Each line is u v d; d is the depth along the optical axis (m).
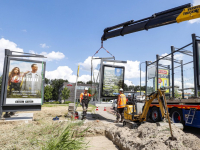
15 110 8.98
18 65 9.16
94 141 5.53
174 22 8.11
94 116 12.39
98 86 11.46
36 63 9.50
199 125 6.51
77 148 3.88
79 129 5.84
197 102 6.59
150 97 6.72
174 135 3.99
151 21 8.81
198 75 7.48
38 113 12.09
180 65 9.51
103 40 11.26
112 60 11.33
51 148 3.52
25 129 4.98
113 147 4.93
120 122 9.43
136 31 9.58
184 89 8.42
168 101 8.30
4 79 8.89
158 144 3.74
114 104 17.48
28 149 3.62
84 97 10.10
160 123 4.99
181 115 7.40
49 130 4.79
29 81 9.27
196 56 7.66
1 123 7.81
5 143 3.94
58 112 12.94
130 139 4.68
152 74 12.01
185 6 7.71
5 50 9.03
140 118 7.20
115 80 11.42
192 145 3.39
